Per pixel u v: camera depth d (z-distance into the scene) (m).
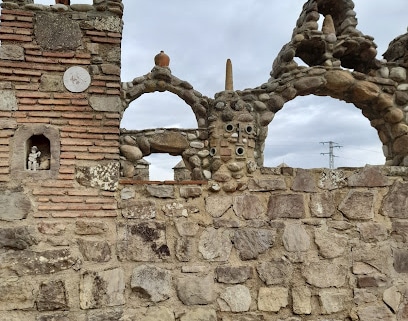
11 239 4.24
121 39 4.76
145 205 4.75
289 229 5.11
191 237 4.85
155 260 4.69
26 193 4.33
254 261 4.98
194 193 4.94
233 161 5.83
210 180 5.05
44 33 4.54
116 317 4.43
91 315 4.34
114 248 4.56
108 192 4.56
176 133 6.23
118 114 4.63
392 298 5.16
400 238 5.31
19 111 4.40
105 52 4.68
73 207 4.42
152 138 6.27
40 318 4.20
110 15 4.75
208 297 4.78
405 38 6.65
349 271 5.15
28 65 4.46
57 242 4.34
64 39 4.59
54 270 4.29
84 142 4.51
